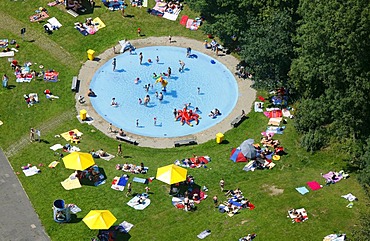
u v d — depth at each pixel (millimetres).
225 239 85812
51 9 133625
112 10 134375
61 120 111062
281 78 114875
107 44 128750
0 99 114312
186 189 96688
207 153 105500
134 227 89812
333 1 92938
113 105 115125
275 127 110062
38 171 99438
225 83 121625
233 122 111250
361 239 79125
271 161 102062
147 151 105688
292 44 113250
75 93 116938
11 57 123500
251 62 114375
